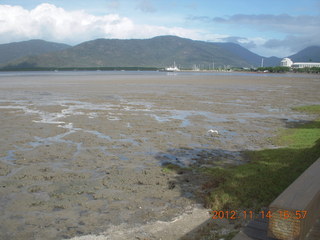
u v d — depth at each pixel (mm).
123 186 9617
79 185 9789
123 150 14125
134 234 6762
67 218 7602
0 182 10062
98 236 6730
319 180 4367
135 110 27344
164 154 13523
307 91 50625
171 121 21922
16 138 16375
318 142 11328
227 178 9836
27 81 79312
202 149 14398
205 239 6246
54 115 24234
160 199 8648
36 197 8883
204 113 26000
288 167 10266
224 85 65500
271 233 3703
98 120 22094
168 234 6691
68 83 69250
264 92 48062
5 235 6848
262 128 19625
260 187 8617
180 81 81438
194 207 8047
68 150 14023
